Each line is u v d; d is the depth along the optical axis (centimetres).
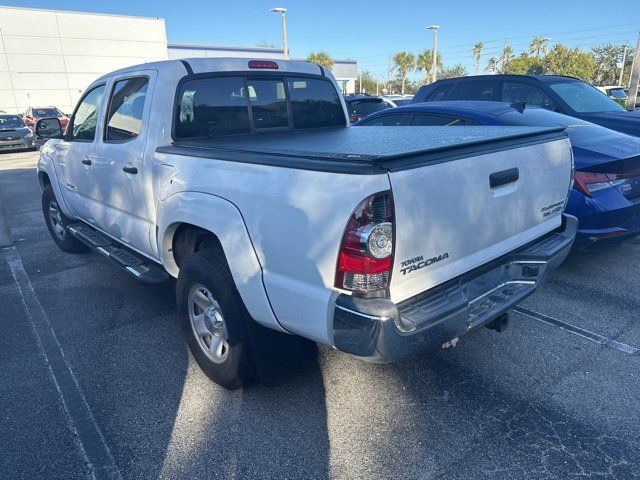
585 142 462
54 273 538
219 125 374
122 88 394
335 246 211
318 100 446
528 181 287
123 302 455
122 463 257
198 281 296
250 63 393
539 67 5366
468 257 257
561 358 341
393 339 212
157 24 3853
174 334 392
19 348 375
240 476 247
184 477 247
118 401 307
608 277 477
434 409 292
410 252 220
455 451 259
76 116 488
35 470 253
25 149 1938
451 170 233
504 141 271
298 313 236
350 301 212
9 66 3331
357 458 256
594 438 265
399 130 388
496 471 245
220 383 310
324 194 214
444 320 231
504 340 366
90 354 364
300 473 248
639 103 1540
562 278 477
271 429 279
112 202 416
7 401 310
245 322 278
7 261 583
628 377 318
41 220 791
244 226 253
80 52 3572
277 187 235
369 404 298
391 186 206
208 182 278
